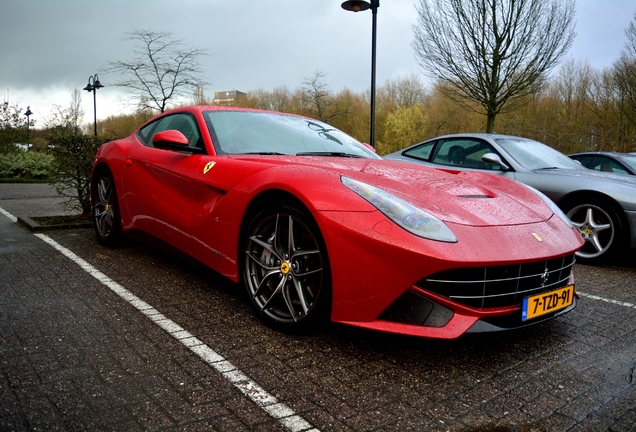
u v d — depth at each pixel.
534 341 2.45
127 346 2.20
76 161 5.73
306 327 2.29
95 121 20.38
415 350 2.27
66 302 2.75
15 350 2.11
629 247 4.22
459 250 2.01
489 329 2.07
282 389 1.87
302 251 2.30
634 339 2.52
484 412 1.77
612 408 1.82
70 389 1.80
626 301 3.24
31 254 3.90
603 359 2.26
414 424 1.68
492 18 11.88
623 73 18.03
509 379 2.03
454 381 1.99
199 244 2.90
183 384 1.88
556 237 2.36
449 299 2.04
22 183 16.09
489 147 5.26
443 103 36.34
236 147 3.05
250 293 2.55
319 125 3.71
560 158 5.34
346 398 1.83
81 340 2.24
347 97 44.34
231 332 2.40
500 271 2.09
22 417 1.60
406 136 43.00
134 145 3.82
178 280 3.24
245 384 1.90
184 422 1.62
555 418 1.74
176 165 3.15
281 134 3.30
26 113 20.38
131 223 3.65
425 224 2.08
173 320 2.53
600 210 4.34
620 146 25.78
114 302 2.78
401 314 2.05
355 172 2.51
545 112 29.36
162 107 14.48
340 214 2.13
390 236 2.03
